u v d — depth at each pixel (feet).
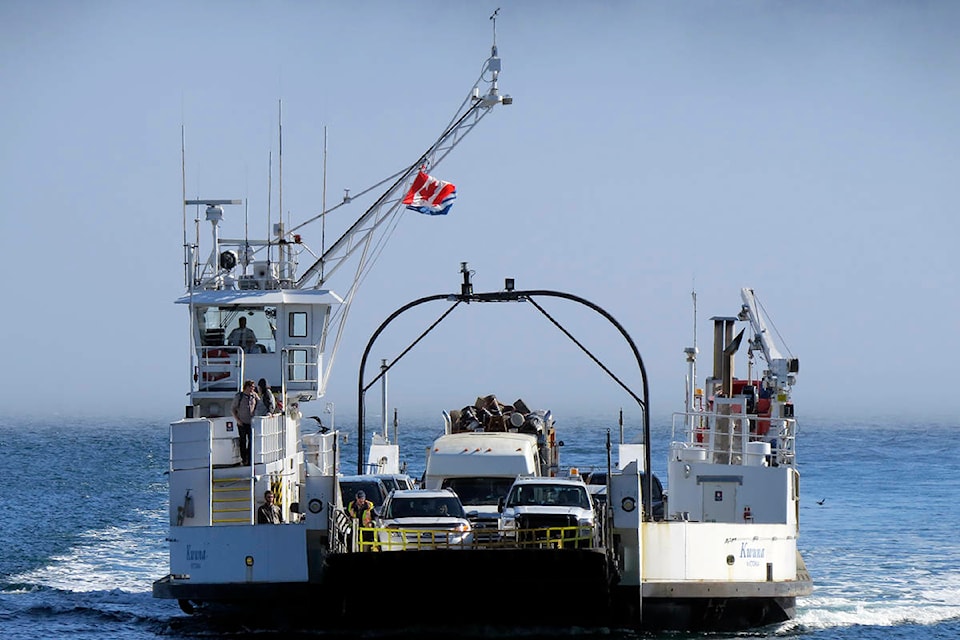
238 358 407.03
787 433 391.65
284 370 410.52
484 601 317.22
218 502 342.23
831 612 393.29
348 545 320.29
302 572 315.78
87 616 380.17
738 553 340.18
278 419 373.20
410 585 311.06
